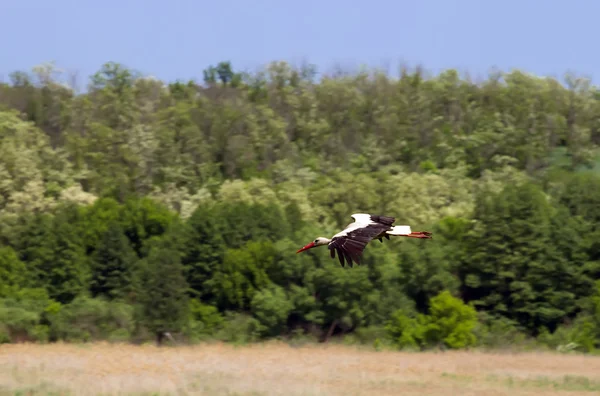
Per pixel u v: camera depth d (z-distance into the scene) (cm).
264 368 3978
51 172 7919
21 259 6556
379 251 6034
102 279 6425
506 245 6241
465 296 6481
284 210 7125
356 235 1508
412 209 7131
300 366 4156
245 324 5897
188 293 6378
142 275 5822
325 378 3588
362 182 7350
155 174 8519
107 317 5828
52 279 6344
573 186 7144
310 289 5888
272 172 8638
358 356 4950
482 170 9269
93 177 8156
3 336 5459
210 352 5125
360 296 5894
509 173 8556
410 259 6181
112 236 6550
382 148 9281
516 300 6166
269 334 5847
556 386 3553
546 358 4950
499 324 5944
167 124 9269
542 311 6044
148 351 5147
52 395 2862
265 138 9338
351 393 3170
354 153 9388
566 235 6269
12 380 3192
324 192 7331
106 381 3181
